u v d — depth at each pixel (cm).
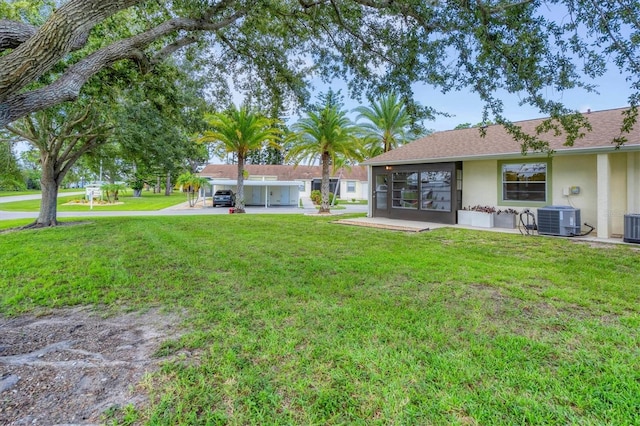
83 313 363
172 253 659
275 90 688
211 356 266
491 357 258
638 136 790
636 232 760
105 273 511
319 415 197
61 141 1140
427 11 428
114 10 312
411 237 874
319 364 251
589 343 280
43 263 571
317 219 1381
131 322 338
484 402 206
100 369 248
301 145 1728
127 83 635
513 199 1059
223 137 1761
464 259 603
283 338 293
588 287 434
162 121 1102
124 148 1225
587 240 807
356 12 512
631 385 219
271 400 211
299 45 630
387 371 240
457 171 1139
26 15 704
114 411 201
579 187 929
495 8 400
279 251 682
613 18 367
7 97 274
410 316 341
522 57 417
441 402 206
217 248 712
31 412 199
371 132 1964
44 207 1146
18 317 353
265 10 533
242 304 381
